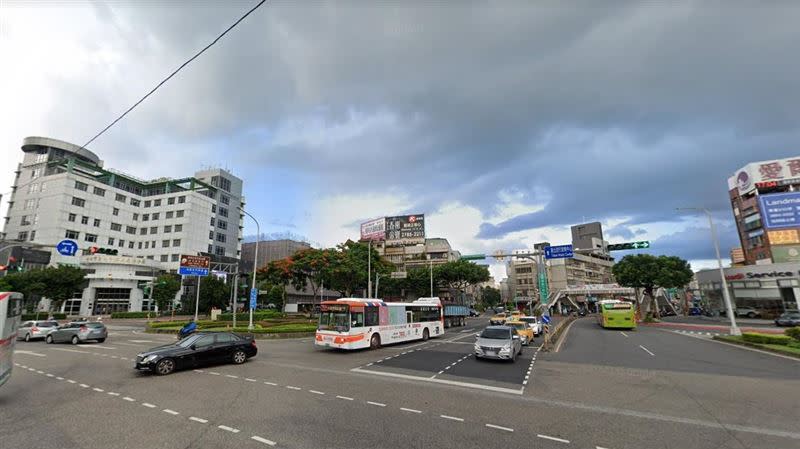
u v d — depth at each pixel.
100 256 63.72
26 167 72.25
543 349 20.94
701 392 11.23
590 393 11.07
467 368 15.20
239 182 94.38
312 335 30.86
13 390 11.14
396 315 24.44
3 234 63.50
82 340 24.92
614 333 32.84
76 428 7.75
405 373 14.07
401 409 9.23
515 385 12.10
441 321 30.06
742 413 9.12
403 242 86.38
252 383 12.12
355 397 10.38
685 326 40.78
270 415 8.65
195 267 41.03
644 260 54.59
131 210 78.56
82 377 13.08
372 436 7.36
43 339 28.08
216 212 85.38
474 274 66.69
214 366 15.36
